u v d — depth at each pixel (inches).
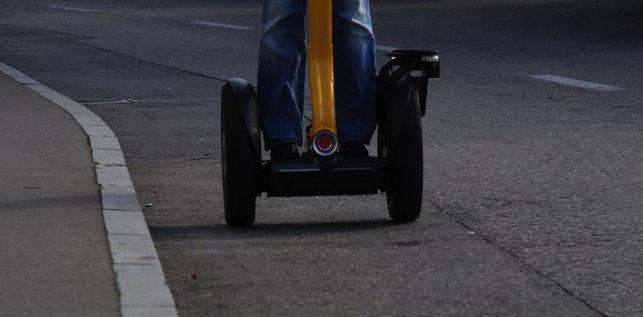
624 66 969.5
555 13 1485.0
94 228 399.5
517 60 1031.6
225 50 1196.5
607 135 645.3
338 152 419.2
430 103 790.5
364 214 452.8
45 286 330.3
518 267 369.7
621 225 426.6
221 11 1721.2
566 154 586.9
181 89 907.4
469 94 829.2
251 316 324.2
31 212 425.7
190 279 362.0
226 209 428.1
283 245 403.2
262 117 423.5
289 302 336.2
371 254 388.2
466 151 602.2
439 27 1359.5
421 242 404.2
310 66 409.4
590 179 519.8
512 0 1720.0
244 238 415.5
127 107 810.8
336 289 348.2
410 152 418.6
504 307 329.1
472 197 482.6
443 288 347.9
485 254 386.0
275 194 418.9
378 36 1274.6
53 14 1734.7
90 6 1872.5
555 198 478.3
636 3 1583.4
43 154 560.7
